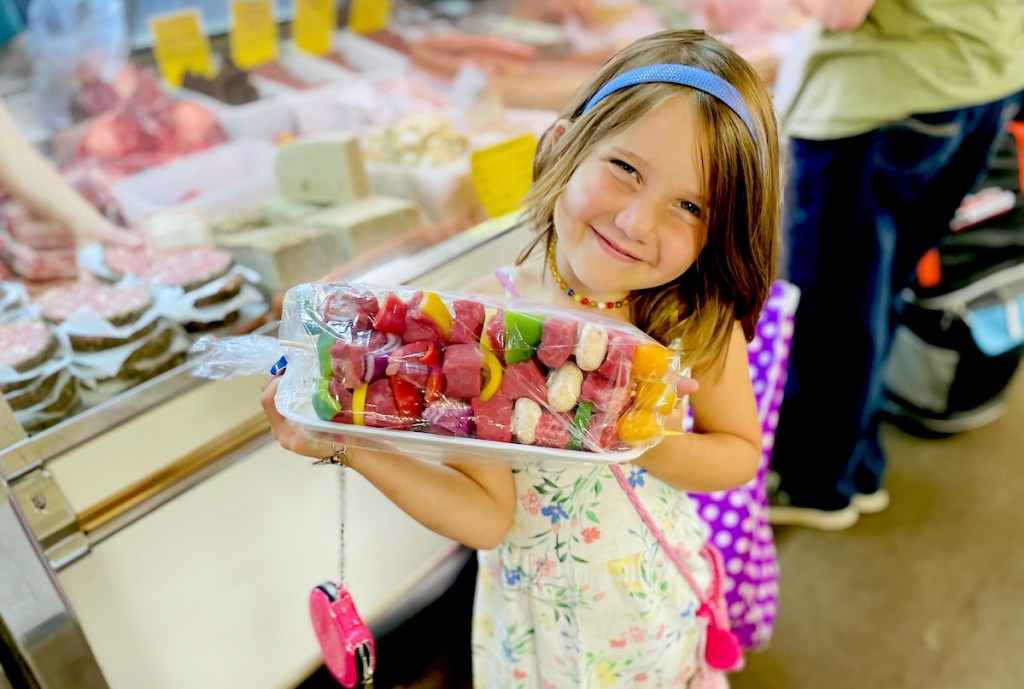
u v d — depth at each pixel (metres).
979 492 2.08
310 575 1.29
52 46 1.27
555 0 1.86
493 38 1.73
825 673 1.64
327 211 1.21
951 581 1.84
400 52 1.67
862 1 1.28
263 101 1.45
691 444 0.88
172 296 1.05
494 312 0.68
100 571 0.99
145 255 1.12
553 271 0.87
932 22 1.33
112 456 0.94
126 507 0.98
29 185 1.14
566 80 1.59
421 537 1.47
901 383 2.23
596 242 0.74
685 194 0.70
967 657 1.67
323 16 1.61
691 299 0.85
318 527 1.26
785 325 1.42
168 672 1.15
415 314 0.66
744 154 0.71
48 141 1.26
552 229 0.85
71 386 0.95
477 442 0.66
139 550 1.02
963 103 1.40
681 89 0.69
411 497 0.79
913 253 1.68
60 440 0.89
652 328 0.86
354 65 1.64
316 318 0.67
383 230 1.21
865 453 1.93
